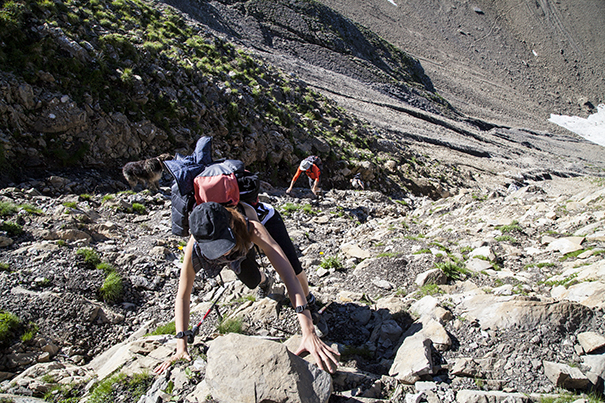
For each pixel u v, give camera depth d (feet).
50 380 10.57
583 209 23.16
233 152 43.57
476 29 409.08
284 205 34.12
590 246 17.63
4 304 13.60
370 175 54.24
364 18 352.49
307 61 207.10
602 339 10.17
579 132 309.01
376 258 18.53
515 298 11.91
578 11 479.41
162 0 158.51
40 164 29.73
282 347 8.57
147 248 20.44
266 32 211.00
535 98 344.28
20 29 33.19
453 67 339.57
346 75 212.64
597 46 445.37
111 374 10.07
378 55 248.32
